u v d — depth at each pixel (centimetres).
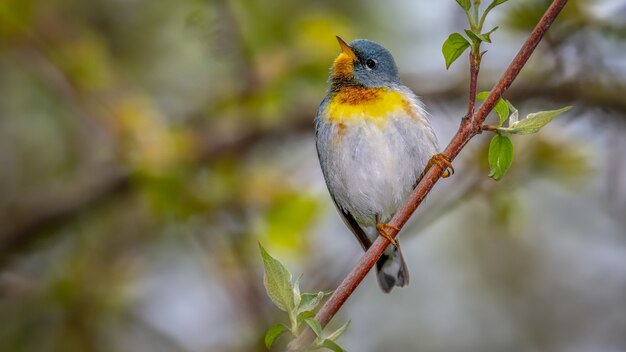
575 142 1082
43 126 1321
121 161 1160
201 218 1033
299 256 1028
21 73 1295
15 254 1245
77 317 1109
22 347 1123
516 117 560
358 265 563
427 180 573
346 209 923
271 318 948
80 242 1190
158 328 1181
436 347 1278
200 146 1183
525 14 1030
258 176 1111
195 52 1330
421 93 1178
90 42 1209
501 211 1023
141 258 1214
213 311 1240
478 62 549
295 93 1194
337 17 1201
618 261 1329
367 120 871
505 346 1282
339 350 507
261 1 1198
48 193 1248
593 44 1063
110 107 1184
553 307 1307
